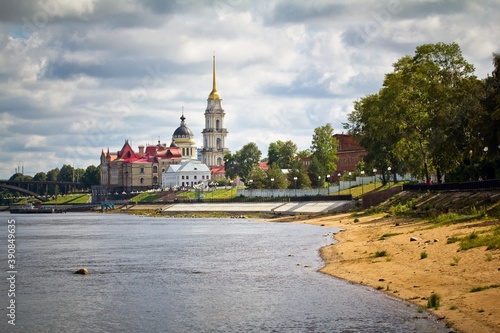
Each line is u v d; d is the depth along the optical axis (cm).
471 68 14725
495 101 10956
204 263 8462
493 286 5191
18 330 4925
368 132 18800
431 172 16650
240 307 5438
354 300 5428
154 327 4903
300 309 5244
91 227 19800
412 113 14638
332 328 4638
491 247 6544
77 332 4828
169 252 10206
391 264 6800
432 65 14488
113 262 8969
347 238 10419
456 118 12675
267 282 6569
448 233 8269
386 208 14950
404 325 4559
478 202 10419
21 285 6900
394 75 15125
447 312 4731
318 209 19975
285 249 9669
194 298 5912
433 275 5934
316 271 7088
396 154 16438
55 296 6206
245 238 12344
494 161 12219
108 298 6050
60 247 11900
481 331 4231
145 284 6812
